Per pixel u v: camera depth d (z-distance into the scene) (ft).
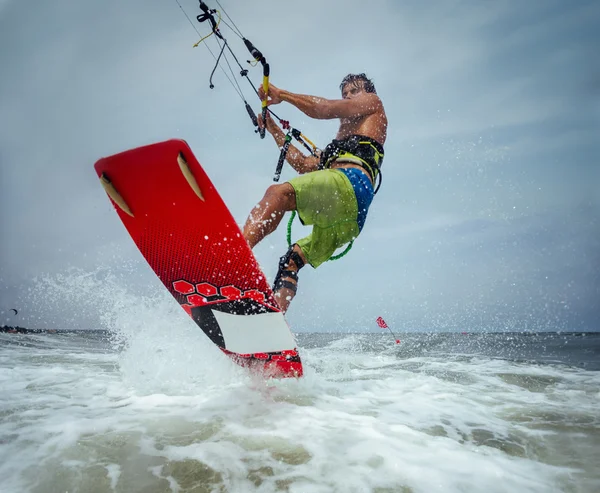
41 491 4.86
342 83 11.76
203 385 10.27
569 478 5.62
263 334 9.64
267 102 10.69
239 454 5.98
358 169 9.86
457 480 5.39
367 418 7.86
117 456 5.83
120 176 8.64
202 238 8.95
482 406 9.41
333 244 10.41
